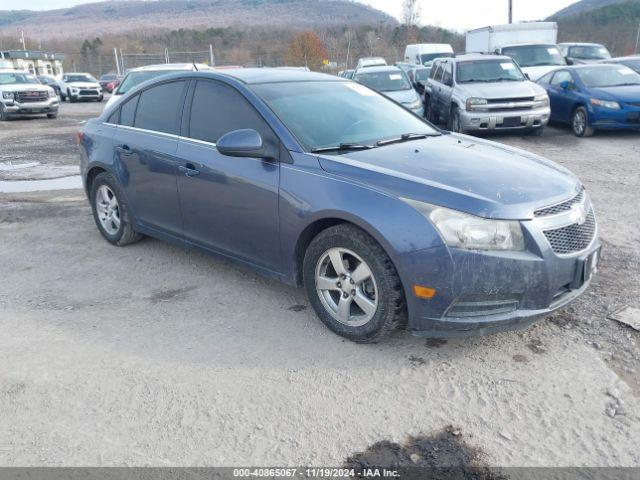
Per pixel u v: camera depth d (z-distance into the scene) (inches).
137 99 200.7
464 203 122.5
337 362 132.9
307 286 146.6
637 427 109.2
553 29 723.4
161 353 138.5
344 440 107.7
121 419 114.8
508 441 106.7
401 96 522.6
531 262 122.6
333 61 1962.4
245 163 155.0
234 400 120.0
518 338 141.8
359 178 134.1
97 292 175.5
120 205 206.1
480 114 457.7
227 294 171.5
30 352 139.9
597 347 136.6
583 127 466.6
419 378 126.3
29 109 796.6
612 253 197.0
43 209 275.4
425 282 122.9
